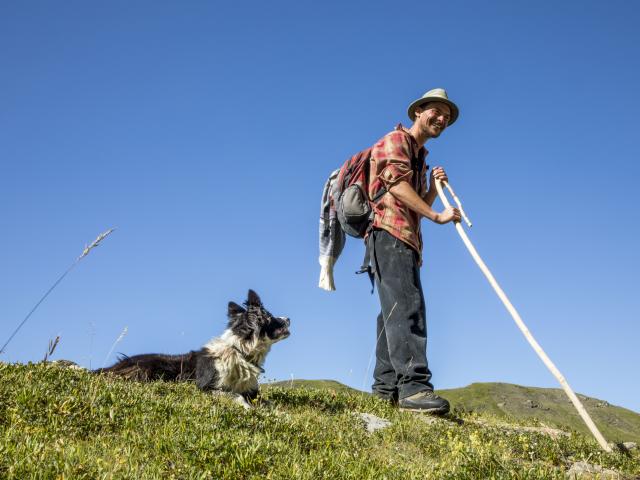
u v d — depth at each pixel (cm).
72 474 364
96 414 510
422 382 755
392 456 546
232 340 836
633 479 611
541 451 657
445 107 814
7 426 462
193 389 758
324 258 866
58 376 618
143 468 402
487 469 476
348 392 858
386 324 777
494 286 610
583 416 520
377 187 791
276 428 551
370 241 794
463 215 720
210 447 438
